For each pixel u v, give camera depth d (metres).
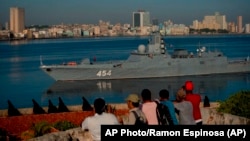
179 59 100.50
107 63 99.50
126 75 97.31
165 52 101.56
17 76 120.19
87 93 87.38
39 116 30.78
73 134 11.69
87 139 11.69
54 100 81.38
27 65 161.00
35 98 83.06
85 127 9.91
